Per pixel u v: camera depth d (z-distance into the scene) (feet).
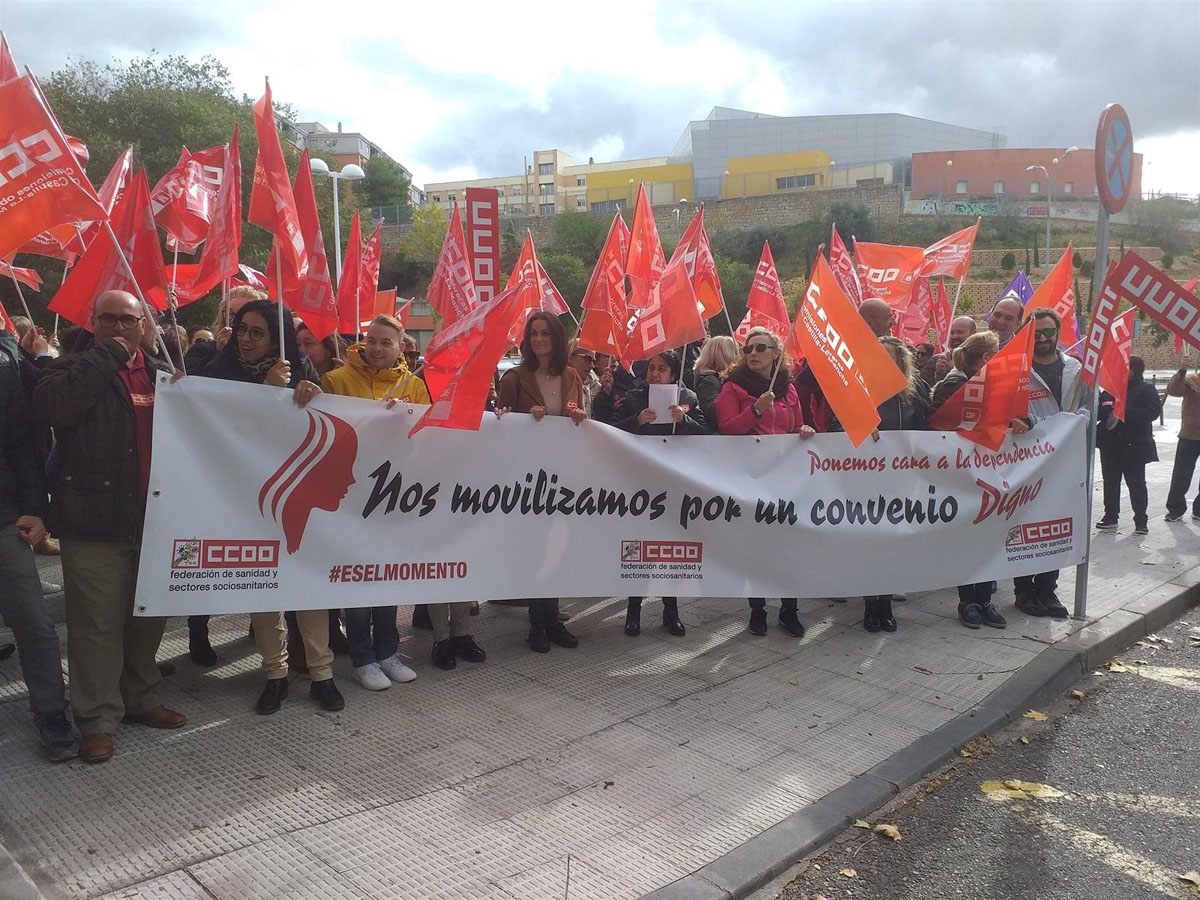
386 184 273.33
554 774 12.21
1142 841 11.32
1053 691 16.28
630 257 19.10
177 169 18.60
